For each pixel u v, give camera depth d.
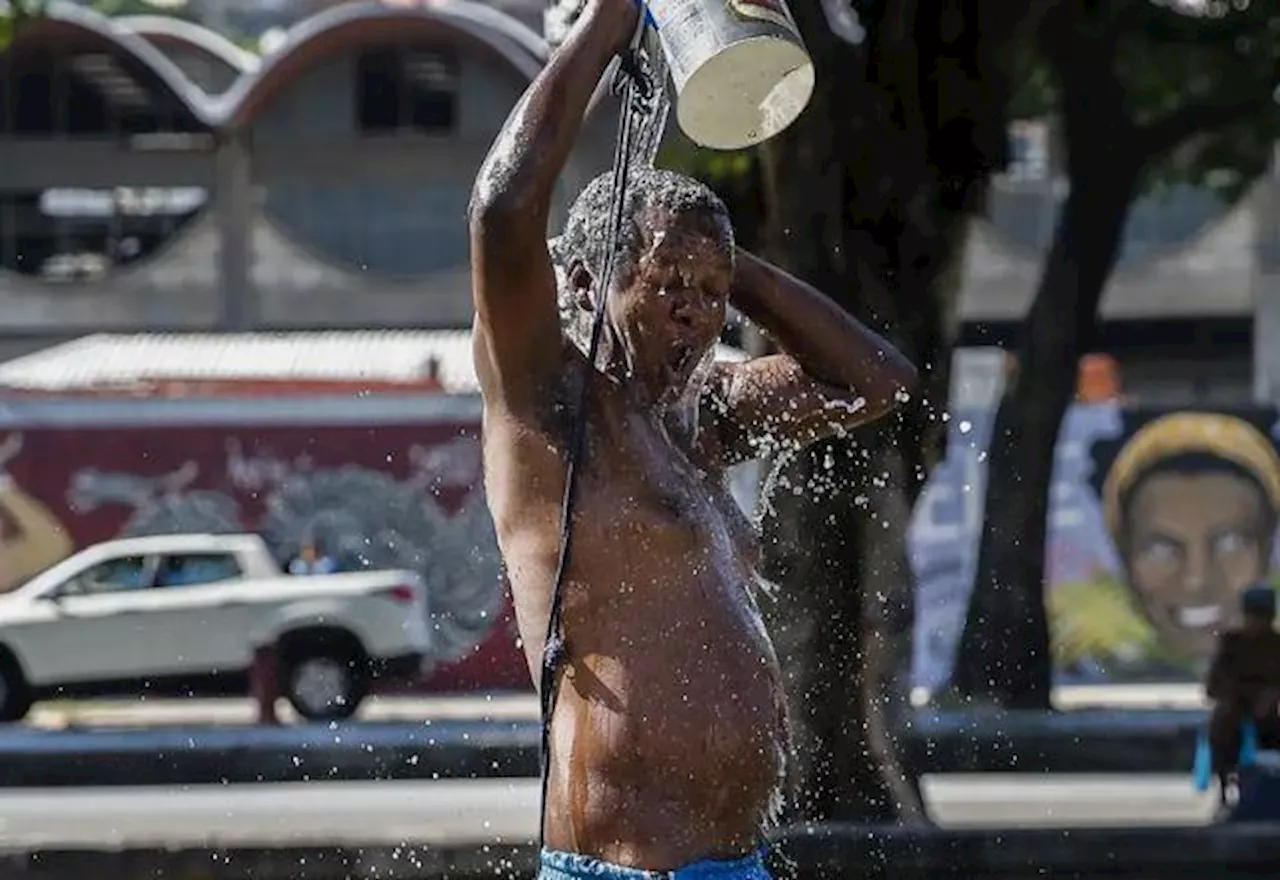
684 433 10.51
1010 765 37.28
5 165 86.56
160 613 57.28
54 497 62.69
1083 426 65.88
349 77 86.75
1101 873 25.28
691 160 30.42
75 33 84.69
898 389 11.16
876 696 25.72
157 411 62.59
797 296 11.11
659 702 9.74
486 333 9.88
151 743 32.56
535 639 9.97
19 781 32.72
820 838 24.48
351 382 62.72
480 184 9.57
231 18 117.62
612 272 10.00
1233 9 46.81
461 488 61.59
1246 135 53.56
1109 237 46.72
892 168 28.72
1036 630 44.53
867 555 25.27
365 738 32.91
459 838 27.11
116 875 26.22
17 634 56.72
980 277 86.56
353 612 56.97
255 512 62.31
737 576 10.19
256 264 87.69
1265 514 65.38
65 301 88.12
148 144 86.75
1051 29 46.09
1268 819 32.19
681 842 9.67
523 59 85.50
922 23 29.12
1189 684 64.94
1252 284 91.19
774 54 9.45
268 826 35.75
